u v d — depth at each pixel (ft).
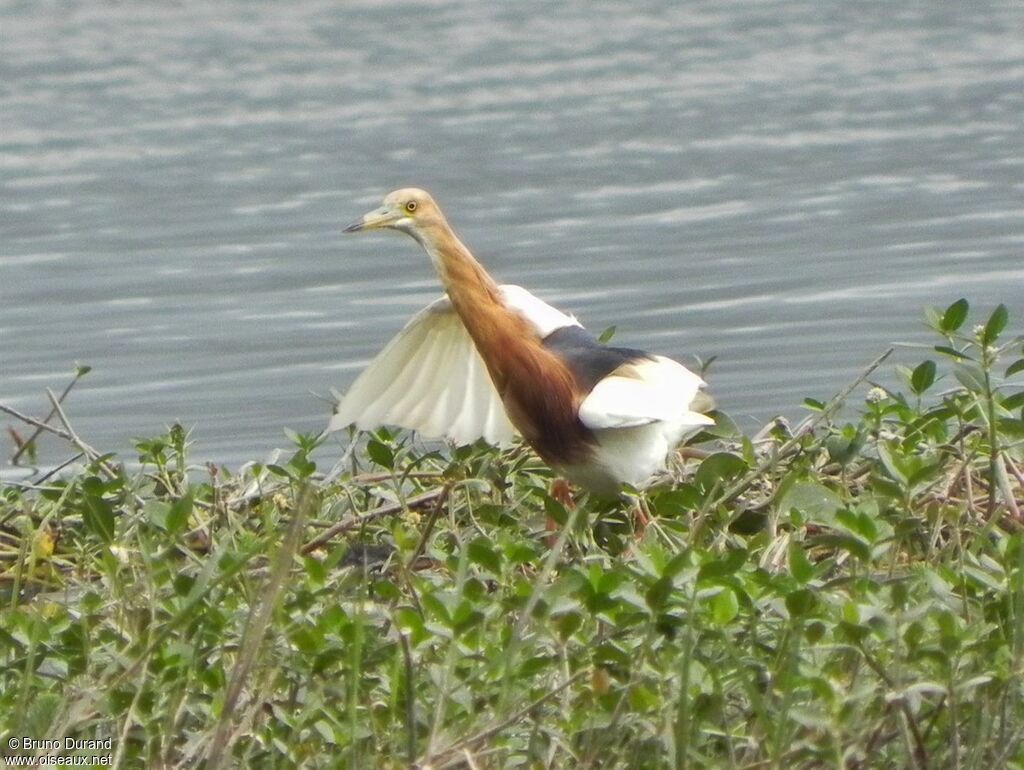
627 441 36.70
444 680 25.11
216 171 95.86
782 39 130.72
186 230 83.82
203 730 27.27
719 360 62.18
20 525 39.04
